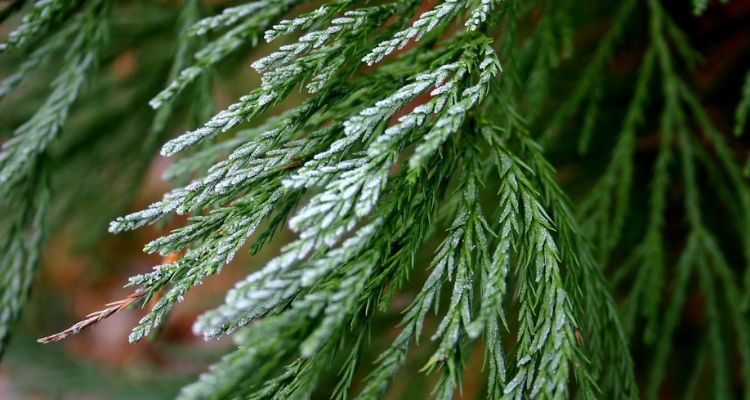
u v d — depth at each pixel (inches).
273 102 11.9
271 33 11.9
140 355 35.5
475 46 12.4
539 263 12.0
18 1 14.9
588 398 11.7
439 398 11.3
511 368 12.1
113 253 36.1
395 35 11.7
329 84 12.5
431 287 11.8
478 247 11.9
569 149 20.1
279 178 11.9
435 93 11.7
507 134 13.1
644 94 17.3
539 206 12.2
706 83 20.0
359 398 11.1
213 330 11.4
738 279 20.7
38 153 14.9
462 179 12.3
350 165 11.3
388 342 20.9
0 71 20.2
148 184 34.3
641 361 21.3
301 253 10.7
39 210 15.4
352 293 10.8
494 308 11.4
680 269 17.4
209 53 13.3
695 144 17.3
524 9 15.1
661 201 17.1
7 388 25.1
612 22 18.7
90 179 21.9
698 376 17.8
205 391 10.2
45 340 11.4
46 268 36.9
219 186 11.5
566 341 11.7
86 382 25.2
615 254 20.9
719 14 19.1
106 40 15.3
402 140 11.6
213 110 15.7
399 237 11.9
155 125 15.8
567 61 20.4
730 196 17.2
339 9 12.4
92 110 21.1
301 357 11.7
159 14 21.2
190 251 11.6
